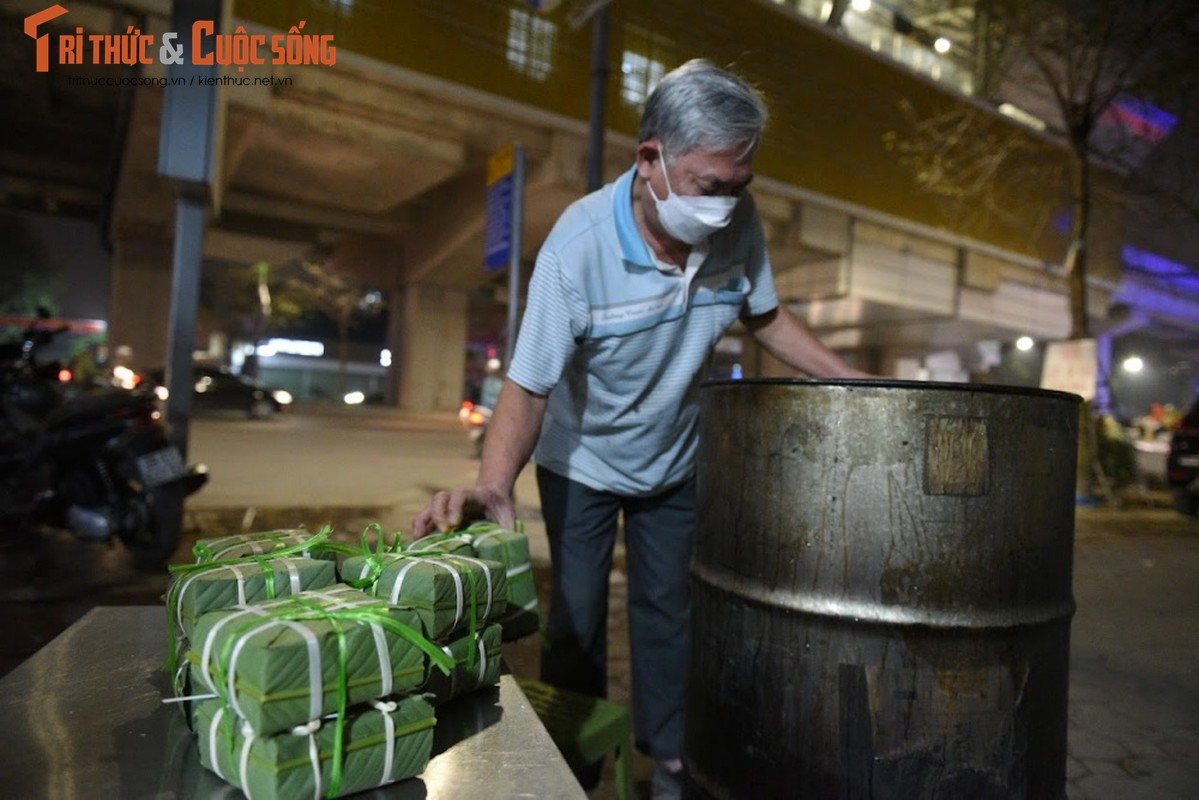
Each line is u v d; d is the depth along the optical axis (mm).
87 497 4445
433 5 12102
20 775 887
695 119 1427
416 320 23391
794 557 1286
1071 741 2834
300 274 40406
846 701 1230
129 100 13500
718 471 1444
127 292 20734
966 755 1209
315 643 828
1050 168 13047
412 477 8867
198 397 17172
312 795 817
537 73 13164
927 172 12297
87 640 1320
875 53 15531
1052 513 1301
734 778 1359
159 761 928
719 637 1409
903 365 28375
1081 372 9492
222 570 1051
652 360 1779
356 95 12500
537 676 3082
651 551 2053
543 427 2039
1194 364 43906
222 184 14500
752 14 13680
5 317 29781
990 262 21125
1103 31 8773
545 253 1709
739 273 1848
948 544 1214
